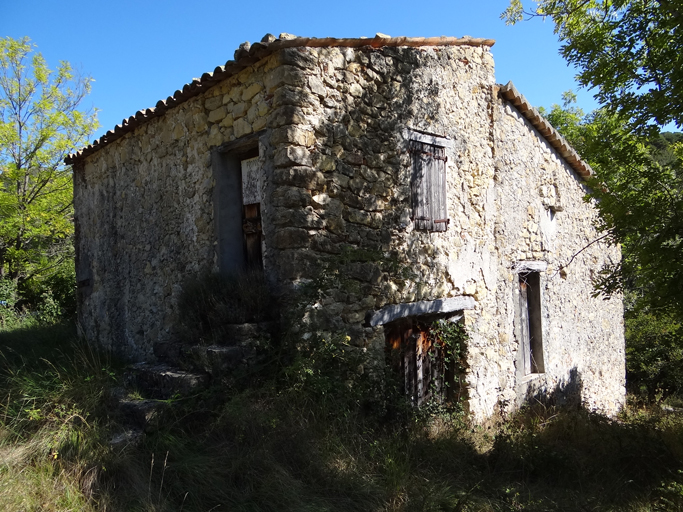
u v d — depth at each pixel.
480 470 4.61
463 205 6.85
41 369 5.20
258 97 4.95
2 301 11.77
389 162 5.71
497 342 7.36
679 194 4.79
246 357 4.30
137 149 6.88
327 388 4.25
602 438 5.51
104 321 7.56
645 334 13.09
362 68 5.45
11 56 13.56
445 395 6.64
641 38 5.11
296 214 4.68
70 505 3.02
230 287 4.83
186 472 3.40
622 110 5.01
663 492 4.21
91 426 3.81
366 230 5.38
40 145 13.73
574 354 9.37
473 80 7.20
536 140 8.66
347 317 5.07
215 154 5.46
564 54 5.62
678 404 11.56
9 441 3.67
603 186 5.40
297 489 3.41
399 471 3.91
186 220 5.89
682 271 4.53
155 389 4.30
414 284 5.91
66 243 15.25
